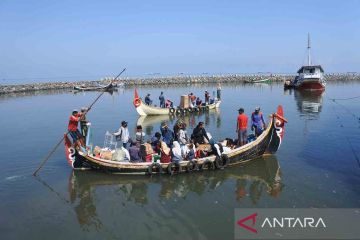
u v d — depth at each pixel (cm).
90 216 1018
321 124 2405
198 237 882
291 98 4497
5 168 1491
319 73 5456
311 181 1258
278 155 1622
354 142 1825
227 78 9512
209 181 1299
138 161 1403
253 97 4781
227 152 1460
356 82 8481
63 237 899
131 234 908
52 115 3253
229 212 1026
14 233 921
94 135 2189
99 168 1395
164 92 6100
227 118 2867
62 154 1720
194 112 3266
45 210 1063
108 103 4297
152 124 2667
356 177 1288
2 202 1122
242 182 1280
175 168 1369
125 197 1159
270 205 1066
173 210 1050
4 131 2439
